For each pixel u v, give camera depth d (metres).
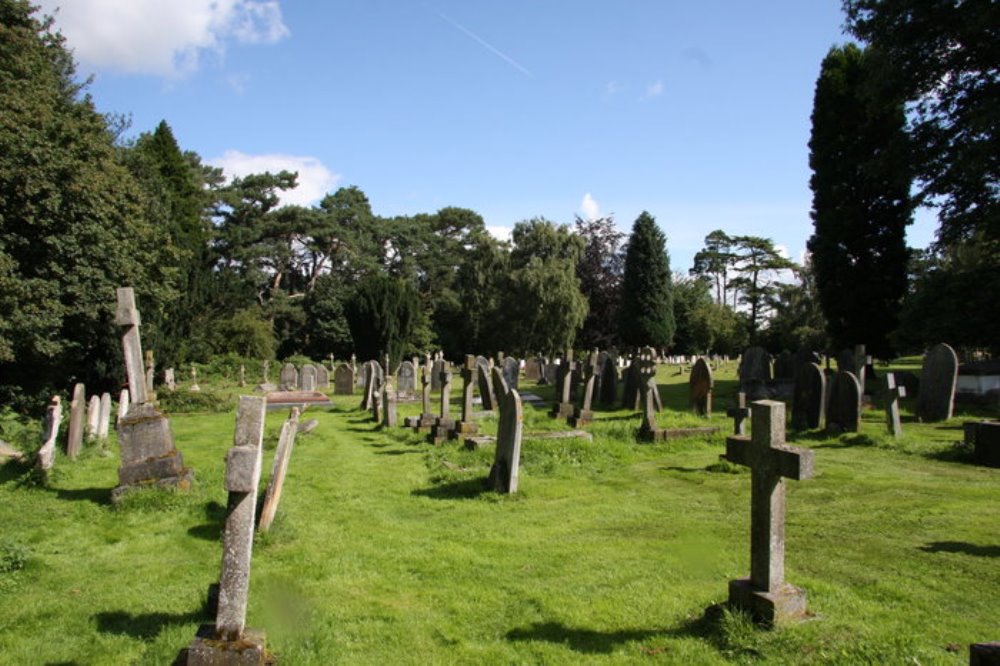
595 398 25.11
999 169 21.72
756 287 72.12
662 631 5.20
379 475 11.88
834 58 31.31
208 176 59.06
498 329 51.59
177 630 5.40
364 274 63.78
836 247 30.67
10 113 17.89
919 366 43.97
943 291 24.41
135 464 10.03
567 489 10.39
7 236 17.95
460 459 12.54
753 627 4.93
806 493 9.57
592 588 6.20
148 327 25.58
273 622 5.51
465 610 5.79
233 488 4.50
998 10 19.41
